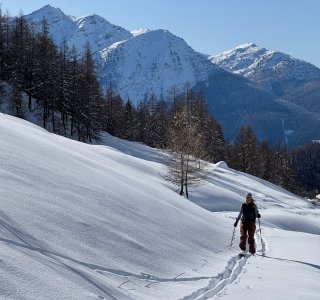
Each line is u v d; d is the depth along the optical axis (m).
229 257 11.83
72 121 65.19
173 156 38.53
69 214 8.41
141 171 39.28
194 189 45.38
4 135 13.66
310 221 38.59
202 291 7.64
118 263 7.46
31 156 12.00
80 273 6.04
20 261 5.39
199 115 79.19
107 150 43.16
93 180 12.55
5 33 68.00
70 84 63.62
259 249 14.84
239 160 93.94
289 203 59.47
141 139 91.75
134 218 10.62
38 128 25.16
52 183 10.00
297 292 8.22
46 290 4.97
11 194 7.97
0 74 65.62
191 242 11.52
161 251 9.28
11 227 6.46
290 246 16.17
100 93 75.50
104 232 8.49
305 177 167.12
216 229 15.30
